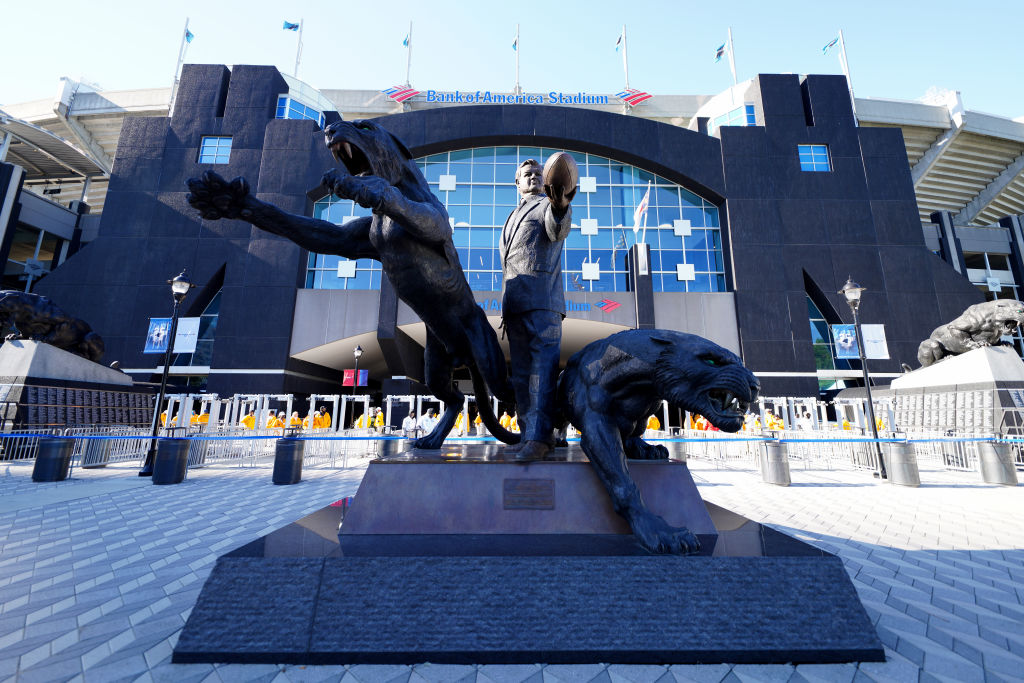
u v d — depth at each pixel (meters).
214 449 12.98
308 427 17.64
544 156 27.78
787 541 2.51
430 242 2.72
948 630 2.75
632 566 2.19
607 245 26.56
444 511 2.66
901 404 15.11
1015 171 32.91
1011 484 8.73
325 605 2.12
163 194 26.08
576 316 24.33
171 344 11.06
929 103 32.62
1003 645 2.55
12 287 30.03
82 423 13.78
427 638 2.09
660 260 26.44
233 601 2.12
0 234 25.06
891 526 5.52
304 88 29.89
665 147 27.22
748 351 24.25
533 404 3.03
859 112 30.84
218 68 28.34
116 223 25.66
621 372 2.67
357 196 2.29
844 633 2.13
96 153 34.16
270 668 2.07
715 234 27.16
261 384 23.23
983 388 12.09
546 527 2.64
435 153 27.88
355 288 25.55
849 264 25.88
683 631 2.11
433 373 3.63
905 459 8.82
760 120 28.53
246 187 2.81
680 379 2.53
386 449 13.69
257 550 2.29
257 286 24.39
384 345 23.80
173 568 3.92
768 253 25.66
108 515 6.07
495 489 2.74
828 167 27.61
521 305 3.19
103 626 2.79
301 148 26.59
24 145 28.94
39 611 3.03
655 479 2.82
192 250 25.20
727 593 2.16
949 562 4.16
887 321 25.03
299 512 6.28
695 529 2.68
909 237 26.30
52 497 7.33
